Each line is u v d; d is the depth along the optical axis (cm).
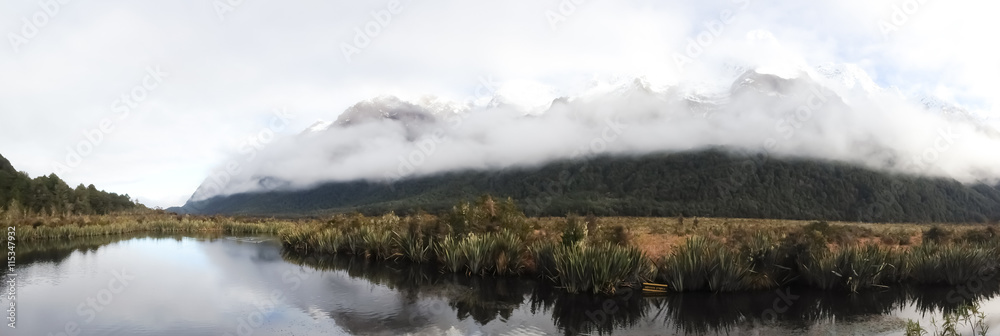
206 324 1196
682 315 1260
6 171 6738
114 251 3008
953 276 1622
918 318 1227
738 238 2056
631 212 11631
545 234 2184
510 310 1329
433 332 1132
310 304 1423
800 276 1600
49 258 2588
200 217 6881
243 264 2372
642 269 1577
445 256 2038
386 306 1392
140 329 1147
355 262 2406
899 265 1677
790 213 11481
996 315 1253
